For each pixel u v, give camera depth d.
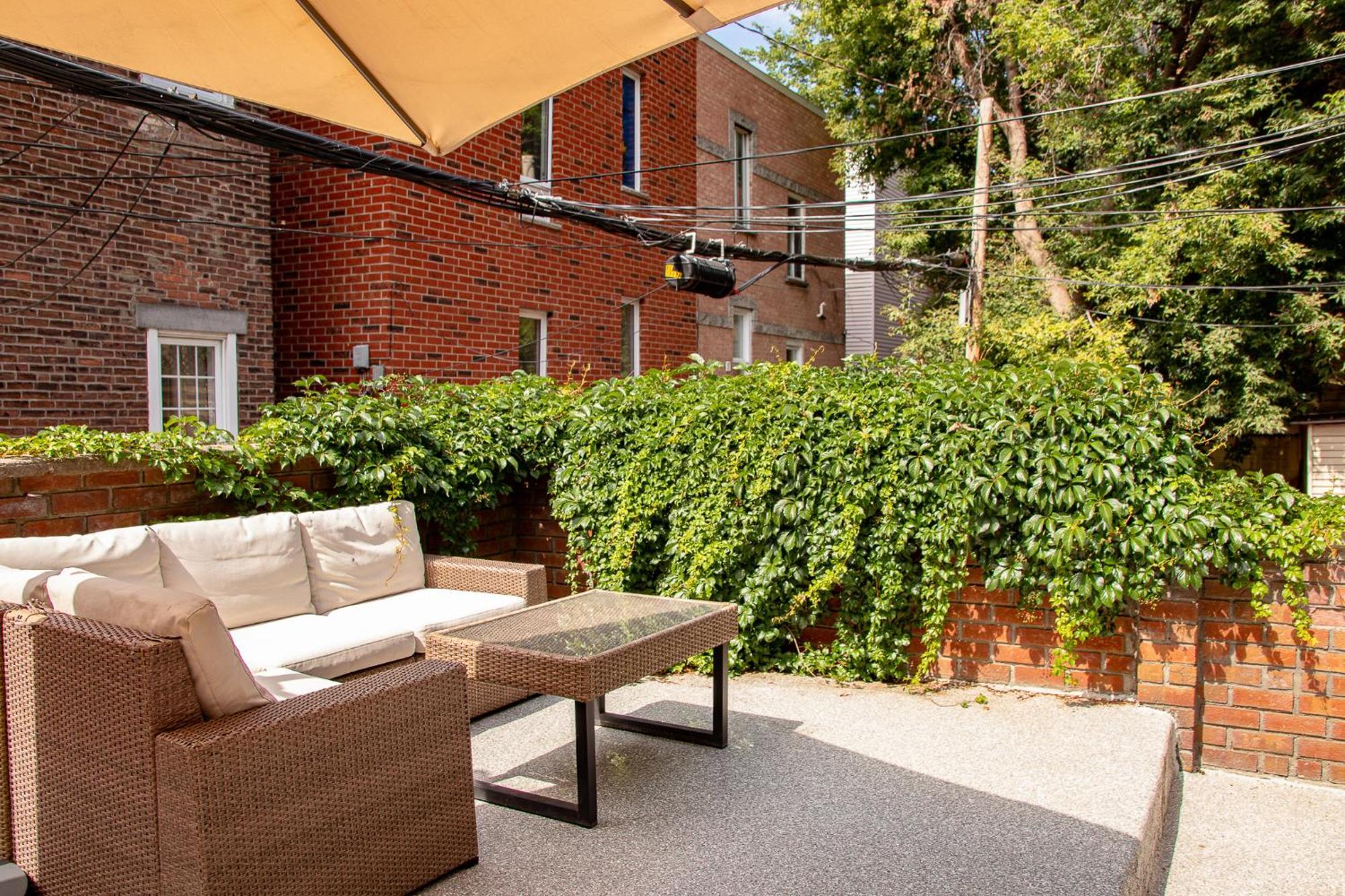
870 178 19.72
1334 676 4.30
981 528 4.86
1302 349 13.67
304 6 2.55
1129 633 4.81
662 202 13.18
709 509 5.50
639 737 4.40
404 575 5.20
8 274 7.06
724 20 2.44
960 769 3.97
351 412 5.49
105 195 7.63
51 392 7.30
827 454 5.16
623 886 2.98
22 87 7.13
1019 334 13.14
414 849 2.91
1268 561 4.41
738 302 16.56
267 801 2.49
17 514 4.07
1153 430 4.63
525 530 6.51
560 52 2.75
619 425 5.81
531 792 3.70
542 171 11.04
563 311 11.25
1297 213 12.95
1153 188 14.50
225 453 4.84
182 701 2.48
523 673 3.42
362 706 2.75
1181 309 13.59
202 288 8.30
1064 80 15.04
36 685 2.71
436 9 2.55
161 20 2.58
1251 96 13.41
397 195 8.97
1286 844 3.87
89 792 2.59
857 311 21.36
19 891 2.76
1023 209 16.11
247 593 4.40
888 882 3.01
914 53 17.70
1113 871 3.08
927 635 5.09
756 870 3.09
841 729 4.47
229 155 8.44
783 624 5.46
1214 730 4.56
